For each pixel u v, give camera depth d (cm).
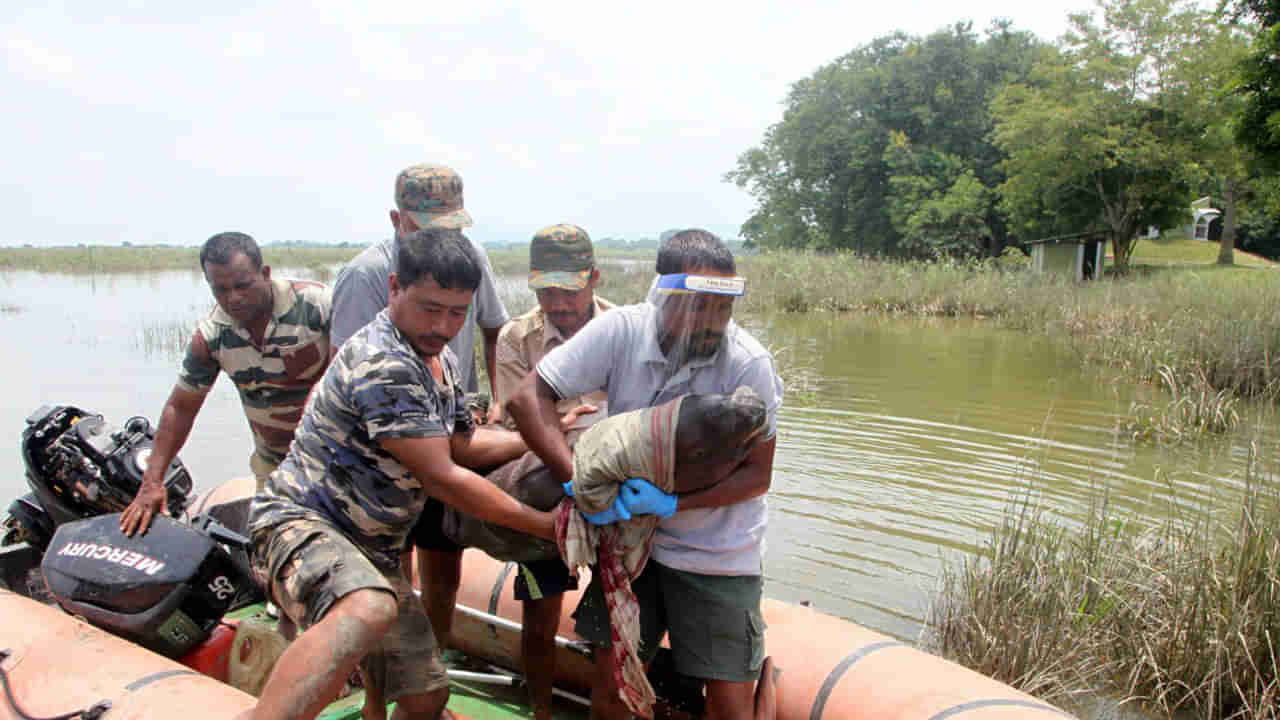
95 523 354
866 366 1270
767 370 263
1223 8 1619
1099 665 429
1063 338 1570
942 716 284
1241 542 451
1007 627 433
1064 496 659
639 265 2839
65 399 978
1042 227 3353
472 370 410
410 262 243
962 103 4025
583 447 249
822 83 4519
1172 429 855
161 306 2011
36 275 3619
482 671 400
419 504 272
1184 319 1302
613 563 257
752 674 269
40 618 334
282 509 256
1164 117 2981
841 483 694
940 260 2592
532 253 363
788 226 4772
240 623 342
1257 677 391
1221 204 4522
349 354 254
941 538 580
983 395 1051
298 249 8450
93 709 283
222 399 996
